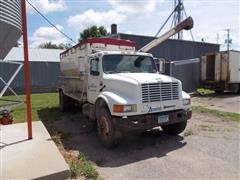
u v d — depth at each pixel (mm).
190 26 12195
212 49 30172
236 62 19453
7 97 19250
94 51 8508
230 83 19250
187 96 7094
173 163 5457
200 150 6227
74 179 4703
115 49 9016
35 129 7320
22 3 5992
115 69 7516
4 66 22578
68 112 12195
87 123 9672
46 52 29406
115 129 6387
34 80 24094
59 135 7926
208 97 17578
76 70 10047
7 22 7270
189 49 28000
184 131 8000
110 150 6484
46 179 4457
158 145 6719
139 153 6184
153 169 5184
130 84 6336
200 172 4965
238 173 4895
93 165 5469
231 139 7117
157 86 6488
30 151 5547
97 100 7098
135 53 7996
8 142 6164
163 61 8477
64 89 11914
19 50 25859
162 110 6512
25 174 4461
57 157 5195
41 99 17672
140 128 6188
